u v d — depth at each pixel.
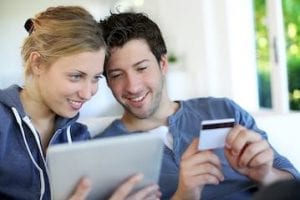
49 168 0.87
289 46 2.94
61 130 1.23
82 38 1.07
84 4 3.91
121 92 1.39
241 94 3.18
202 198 1.31
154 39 1.40
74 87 1.10
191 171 1.09
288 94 2.96
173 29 3.78
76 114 1.21
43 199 1.16
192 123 1.45
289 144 1.58
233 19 3.14
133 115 1.44
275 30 2.90
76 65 1.08
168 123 1.45
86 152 0.85
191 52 3.55
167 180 1.34
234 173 1.34
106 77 1.41
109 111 3.21
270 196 0.46
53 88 1.11
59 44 1.07
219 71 3.31
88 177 0.89
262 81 3.14
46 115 1.22
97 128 1.56
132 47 1.34
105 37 1.33
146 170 0.95
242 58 3.17
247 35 3.15
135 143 0.89
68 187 0.89
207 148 1.10
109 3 3.96
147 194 0.98
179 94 3.63
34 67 1.14
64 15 1.12
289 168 1.27
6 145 1.14
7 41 3.83
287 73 2.94
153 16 3.98
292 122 1.59
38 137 1.18
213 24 3.31
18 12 3.84
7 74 3.79
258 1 3.08
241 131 1.09
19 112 1.16
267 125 1.58
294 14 2.92
